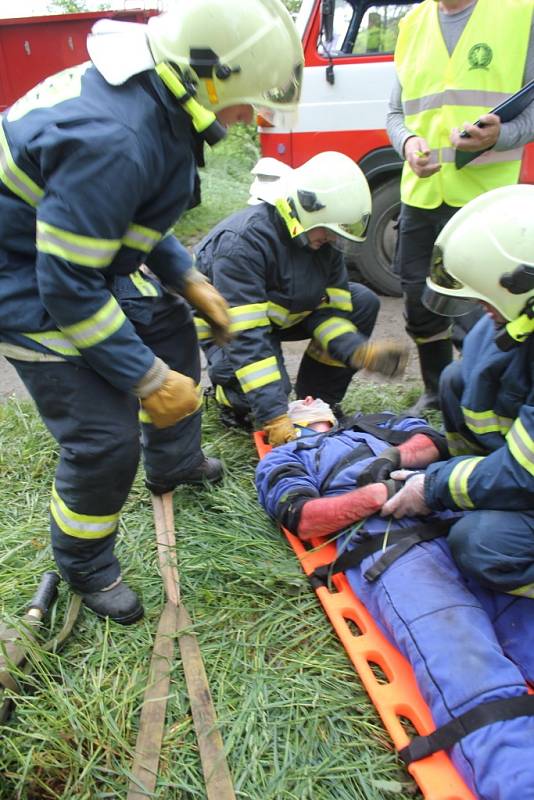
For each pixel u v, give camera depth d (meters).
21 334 1.75
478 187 2.90
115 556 2.14
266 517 2.59
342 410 3.44
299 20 4.78
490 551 1.85
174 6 1.54
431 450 2.47
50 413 1.83
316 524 2.25
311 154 5.03
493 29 2.68
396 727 1.69
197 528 2.53
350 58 4.74
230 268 2.74
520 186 1.83
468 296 1.85
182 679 1.92
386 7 4.64
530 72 2.73
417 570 1.98
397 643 1.87
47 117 1.49
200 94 1.57
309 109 4.91
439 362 3.32
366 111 4.83
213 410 3.41
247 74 1.54
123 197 1.50
